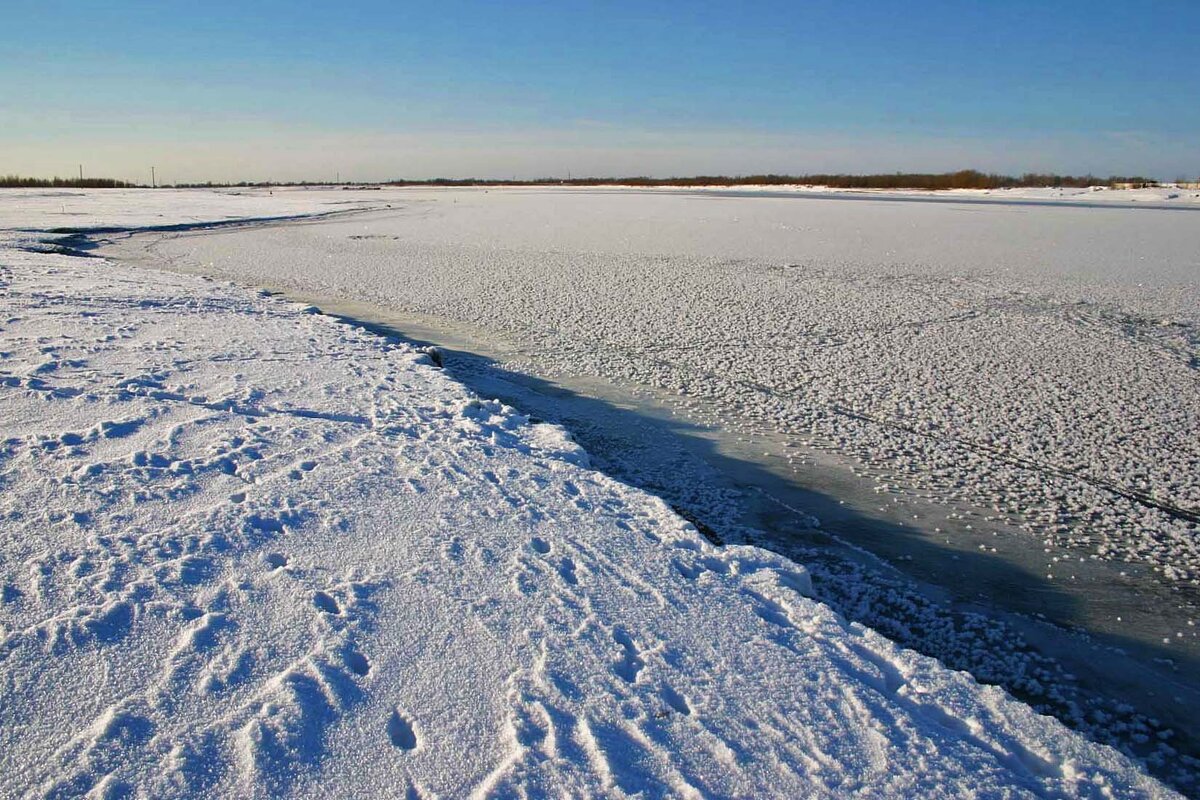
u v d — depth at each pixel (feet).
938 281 56.54
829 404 28.84
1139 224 104.58
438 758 8.95
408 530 14.34
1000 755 10.00
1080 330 40.47
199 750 8.79
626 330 40.91
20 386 21.20
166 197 213.46
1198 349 36.52
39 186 366.02
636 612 12.16
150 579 11.98
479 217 131.03
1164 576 17.62
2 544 12.80
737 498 21.17
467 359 34.68
